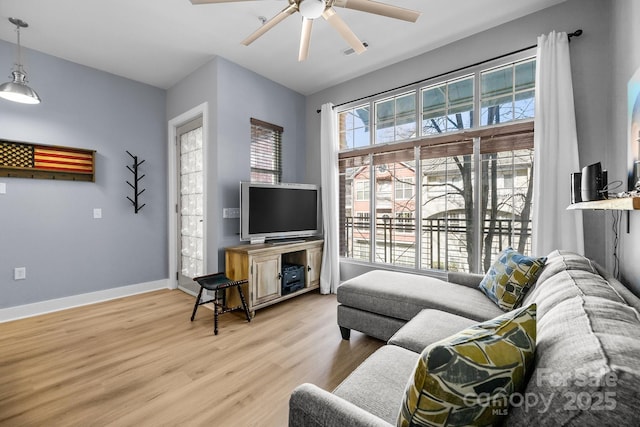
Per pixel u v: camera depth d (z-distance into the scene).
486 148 2.84
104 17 2.54
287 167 4.07
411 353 1.35
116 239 3.58
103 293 3.46
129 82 3.71
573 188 1.85
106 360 2.09
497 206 2.90
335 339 2.43
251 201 3.25
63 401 1.65
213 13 2.52
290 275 3.40
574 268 1.46
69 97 3.23
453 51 2.99
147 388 1.77
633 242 1.77
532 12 2.54
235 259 3.06
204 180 3.35
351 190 3.97
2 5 2.37
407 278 2.53
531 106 2.65
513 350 0.72
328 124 3.88
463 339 0.70
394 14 1.89
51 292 3.09
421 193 3.31
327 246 3.81
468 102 2.99
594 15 2.26
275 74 3.69
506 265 1.99
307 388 0.94
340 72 3.65
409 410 0.69
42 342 2.36
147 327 2.67
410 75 3.30
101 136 3.46
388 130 3.58
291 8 1.84
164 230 4.04
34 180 3.00
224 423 1.49
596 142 2.25
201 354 2.18
